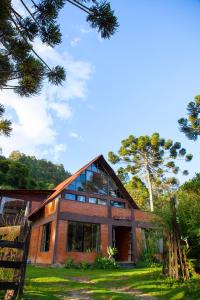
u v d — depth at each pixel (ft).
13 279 19.10
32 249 75.66
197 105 42.86
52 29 22.48
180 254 34.12
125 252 73.20
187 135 42.60
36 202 85.66
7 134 28.60
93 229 67.77
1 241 18.86
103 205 71.20
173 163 107.76
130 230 74.33
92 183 74.79
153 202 107.24
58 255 59.62
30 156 246.47
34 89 24.21
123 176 118.11
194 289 27.81
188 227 35.14
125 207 78.28
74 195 70.23
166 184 111.86
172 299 26.73
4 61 22.84
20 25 21.81
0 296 19.07
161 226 38.99
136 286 32.58
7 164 154.20
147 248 70.64
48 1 21.30
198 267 33.24
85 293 28.71
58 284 33.63
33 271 46.32
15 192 78.74
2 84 23.82
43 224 71.15
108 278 39.75
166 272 36.17
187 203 35.83
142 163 111.34
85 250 64.23
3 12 19.22
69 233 63.41
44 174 213.87
